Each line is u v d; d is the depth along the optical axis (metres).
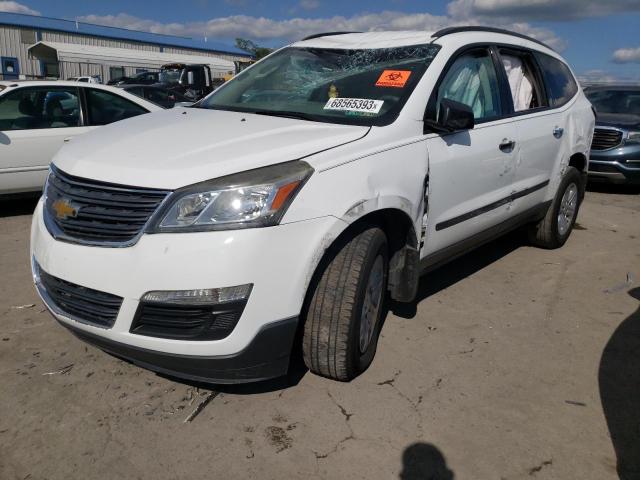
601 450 2.54
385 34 3.97
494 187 3.93
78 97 6.32
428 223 3.27
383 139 2.95
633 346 3.51
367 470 2.35
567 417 2.76
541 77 4.71
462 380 3.04
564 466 2.43
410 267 3.21
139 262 2.35
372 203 2.73
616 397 2.95
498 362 3.24
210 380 2.54
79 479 2.24
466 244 3.86
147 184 2.39
